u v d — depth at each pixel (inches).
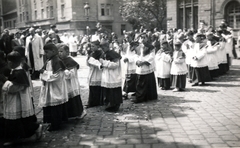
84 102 319.0
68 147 189.2
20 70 184.1
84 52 1114.7
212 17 1053.8
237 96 327.0
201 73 398.6
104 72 270.5
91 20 1533.0
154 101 315.3
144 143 192.1
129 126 229.1
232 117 245.9
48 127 227.3
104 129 223.5
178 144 188.7
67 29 1514.5
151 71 312.8
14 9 2347.4
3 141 201.6
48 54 213.0
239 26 985.5
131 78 326.6
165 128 222.1
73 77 243.4
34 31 509.4
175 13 1182.3
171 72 370.9
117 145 189.9
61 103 218.2
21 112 187.3
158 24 1450.5
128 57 327.0
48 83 215.0
